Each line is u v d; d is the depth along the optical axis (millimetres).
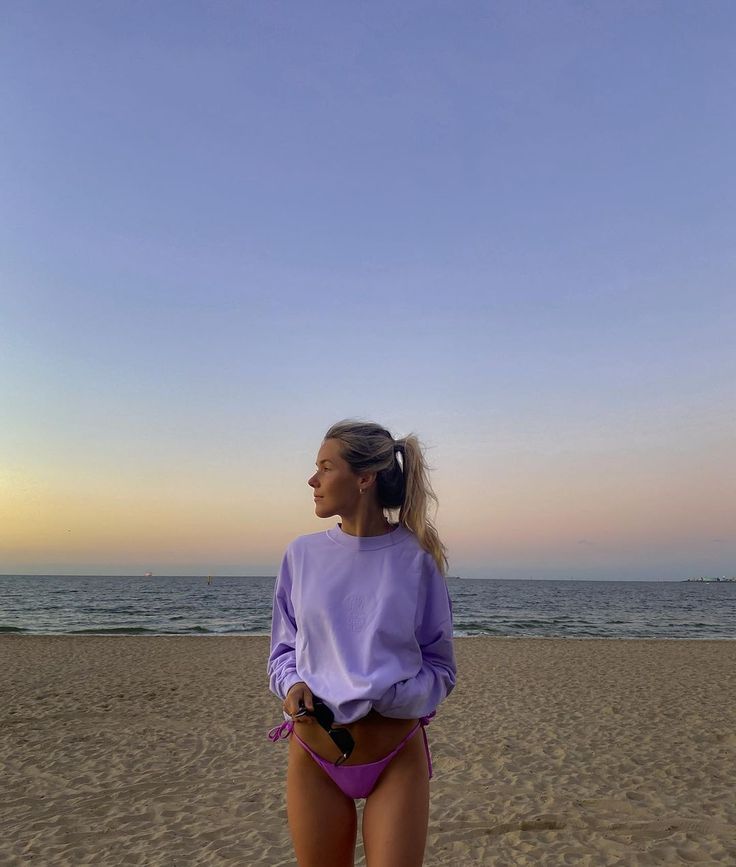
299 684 1779
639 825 4688
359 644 1774
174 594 67750
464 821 4773
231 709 9148
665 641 20875
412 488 1903
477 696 10188
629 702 9789
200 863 4121
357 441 1881
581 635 27703
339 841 1755
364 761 1717
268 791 5543
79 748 6984
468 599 65375
